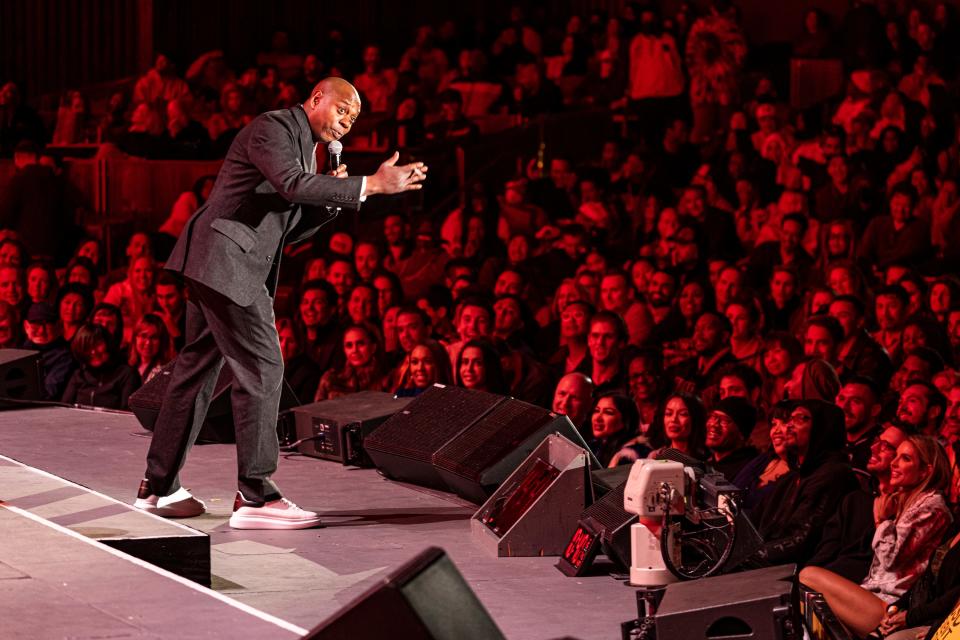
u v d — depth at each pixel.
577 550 6.20
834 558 7.15
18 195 20.16
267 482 6.89
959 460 8.51
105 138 24.06
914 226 16.70
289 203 6.71
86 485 7.69
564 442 6.91
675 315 13.61
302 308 12.45
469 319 11.62
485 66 26.14
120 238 20.22
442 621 3.29
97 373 11.80
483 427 7.66
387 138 23.38
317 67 26.88
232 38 30.42
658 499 5.72
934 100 20.73
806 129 22.69
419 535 6.84
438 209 21.80
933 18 24.06
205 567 5.74
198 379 6.91
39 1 29.50
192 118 25.20
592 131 23.95
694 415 8.48
